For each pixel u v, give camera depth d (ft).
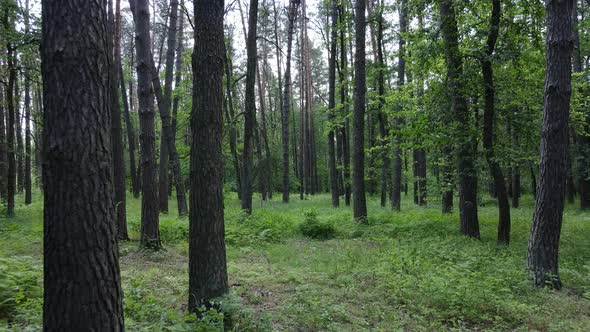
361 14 48.57
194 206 17.19
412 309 20.17
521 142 38.99
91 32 9.93
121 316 10.51
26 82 59.47
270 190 104.27
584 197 69.10
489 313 19.76
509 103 39.06
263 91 124.57
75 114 9.62
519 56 33.86
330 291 22.22
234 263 29.73
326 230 42.73
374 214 55.47
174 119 71.10
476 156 35.88
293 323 17.90
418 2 37.42
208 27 17.34
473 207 38.45
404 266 26.81
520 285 23.53
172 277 24.59
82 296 9.53
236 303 15.96
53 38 9.64
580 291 23.70
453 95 36.81
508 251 32.01
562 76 24.67
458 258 29.50
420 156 72.38
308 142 122.52
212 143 17.24
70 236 9.49
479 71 35.32
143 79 33.53
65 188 9.51
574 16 55.36
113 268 10.23
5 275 18.97
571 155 67.41
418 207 71.20
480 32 33.32
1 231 39.65
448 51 35.91
